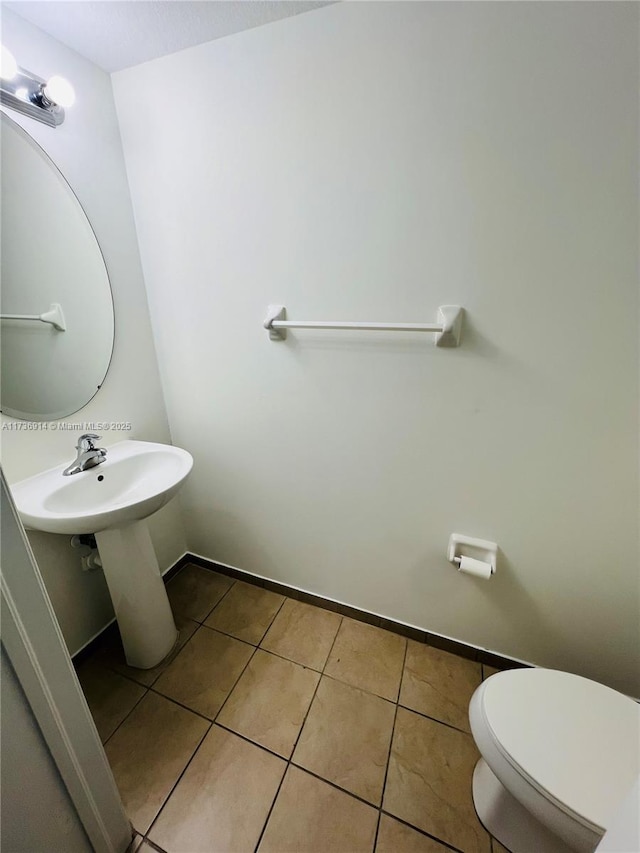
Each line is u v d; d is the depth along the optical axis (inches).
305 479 53.7
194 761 40.7
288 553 60.7
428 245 36.4
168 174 46.1
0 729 22.9
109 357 50.4
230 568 68.2
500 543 44.6
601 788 27.0
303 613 60.3
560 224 31.7
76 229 44.3
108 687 48.7
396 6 31.0
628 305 31.8
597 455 36.9
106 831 31.8
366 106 34.4
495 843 34.1
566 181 30.5
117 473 47.9
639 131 27.8
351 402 46.1
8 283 39.3
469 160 32.6
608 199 29.9
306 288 43.3
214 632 56.9
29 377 41.8
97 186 45.6
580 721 31.3
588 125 28.8
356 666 51.1
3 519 21.9
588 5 26.5
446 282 36.9
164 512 65.2
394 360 41.9
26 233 40.1
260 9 33.8
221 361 52.7
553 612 45.0
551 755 28.9
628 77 27.0
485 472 42.3
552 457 38.8
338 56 34.0
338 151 36.7
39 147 39.3
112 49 40.1
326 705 46.1
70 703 27.5
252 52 36.9
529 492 41.1
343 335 43.3
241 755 41.2
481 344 37.6
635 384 33.6
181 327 53.9
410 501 47.8
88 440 45.0
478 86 30.6
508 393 38.2
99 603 54.1
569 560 41.9
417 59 31.6
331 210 39.0
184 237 48.3
